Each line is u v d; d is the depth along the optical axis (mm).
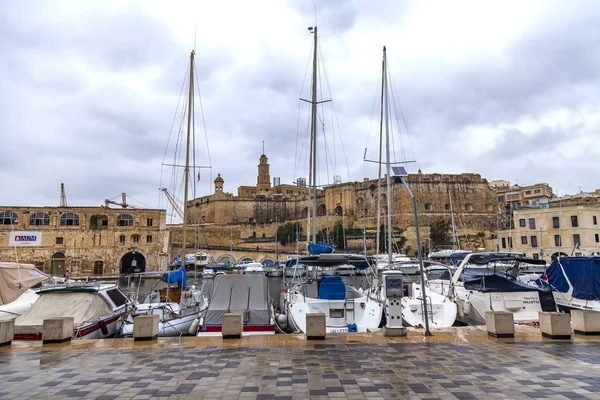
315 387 8352
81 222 77188
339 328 16375
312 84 33719
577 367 9578
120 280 65000
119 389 8367
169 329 18031
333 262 21422
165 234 79125
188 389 8320
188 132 31469
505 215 101000
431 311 18094
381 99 39250
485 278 18688
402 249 83875
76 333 15953
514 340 12531
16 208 75812
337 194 106250
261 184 135500
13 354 11367
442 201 99812
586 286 17750
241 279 18734
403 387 8305
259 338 13133
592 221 60469
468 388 8211
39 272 21922
